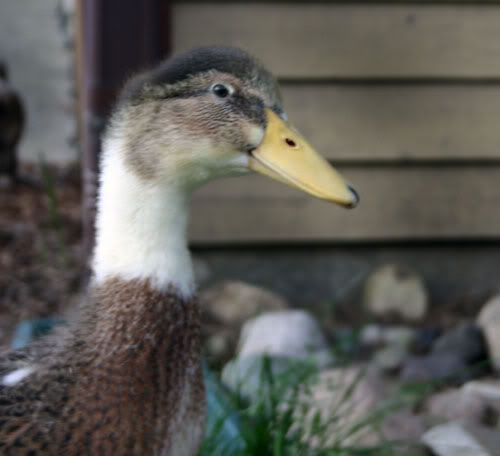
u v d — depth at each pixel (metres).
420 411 1.11
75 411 0.74
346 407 1.07
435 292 1.43
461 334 1.25
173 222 0.76
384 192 1.39
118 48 1.21
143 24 1.21
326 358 1.19
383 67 1.35
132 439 0.75
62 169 2.28
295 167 0.77
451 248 1.42
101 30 1.20
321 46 1.33
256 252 1.39
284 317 1.26
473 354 1.23
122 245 0.76
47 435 0.74
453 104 1.37
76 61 2.36
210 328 1.30
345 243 1.40
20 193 2.02
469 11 1.35
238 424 0.98
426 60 1.35
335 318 1.36
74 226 1.77
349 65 1.34
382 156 1.37
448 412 1.10
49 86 3.09
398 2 1.33
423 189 1.39
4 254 1.58
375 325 1.33
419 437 1.04
